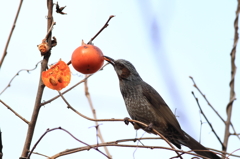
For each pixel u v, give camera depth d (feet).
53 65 19.67
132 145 21.40
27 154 19.08
